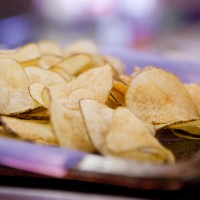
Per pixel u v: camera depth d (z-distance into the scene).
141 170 0.17
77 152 0.18
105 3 1.06
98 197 0.17
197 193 0.17
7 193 0.17
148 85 0.25
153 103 0.25
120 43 0.83
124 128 0.20
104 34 0.91
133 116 0.21
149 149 0.19
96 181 0.17
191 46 0.80
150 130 0.22
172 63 0.40
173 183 0.16
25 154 0.18
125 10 1.07
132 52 0.42
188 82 0.38
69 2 1.05
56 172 0.17
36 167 0.17
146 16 1.03
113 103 0.25
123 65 0.36
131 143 0.19
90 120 0.21
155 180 0.16
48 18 1.01
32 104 0.24
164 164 0.17
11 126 0.21
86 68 0.31
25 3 1.02
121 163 0.17
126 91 0.25
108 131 0.20
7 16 0.95
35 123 0.23
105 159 0.17
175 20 1.02
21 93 0.25
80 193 0.17
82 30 0.95
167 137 0.24
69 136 0.20
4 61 0.26
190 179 0.17
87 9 1.06
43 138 0.21
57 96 0.24
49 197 0.17
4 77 0.25
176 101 0.26
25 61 0.29
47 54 0.32
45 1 1.05
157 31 0.94
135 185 0.17
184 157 0.22
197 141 0.24
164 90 0.26
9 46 0.43
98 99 0.24
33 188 0.17
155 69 0.27
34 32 0.87
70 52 0.36
